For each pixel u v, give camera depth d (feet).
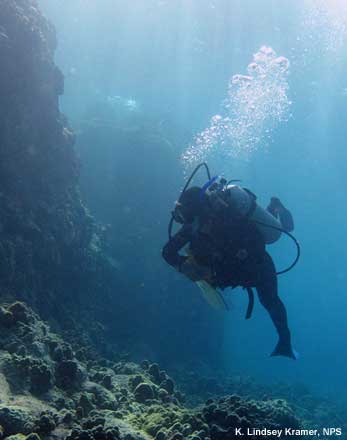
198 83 92.79
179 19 75.10
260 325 180.96
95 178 57.93
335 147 109.91
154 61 88.63
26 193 28.81
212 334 59.82
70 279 35.22
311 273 280.92
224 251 12.54
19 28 27.25
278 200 15.47
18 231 26.78
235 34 74.38
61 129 33.22
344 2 61.11
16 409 11.88
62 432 11.94
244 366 96.89
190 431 14.69
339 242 234.17
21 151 28.35
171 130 76.48
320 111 91.45
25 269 26.25
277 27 70.38
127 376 21.21
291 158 124.67
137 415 16.02
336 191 153.48
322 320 294.05
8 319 17.67
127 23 79.71
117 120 73.31
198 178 61.93
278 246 249.34
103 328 36.70
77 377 16.31
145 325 50.37
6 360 14.70
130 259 52.21
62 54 89.81
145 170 58.49
